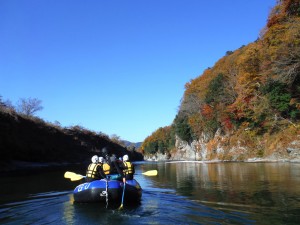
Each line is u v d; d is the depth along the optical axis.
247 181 12.70
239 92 40.31
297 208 7.30
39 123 42.88
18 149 30.95
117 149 70.75
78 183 13.46
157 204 8.15
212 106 49.34
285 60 29.89
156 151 115.00
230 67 54.50
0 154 27.11
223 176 15.41
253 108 36.12
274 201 8.16
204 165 28.62
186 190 10.55
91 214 7.19
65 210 7.64
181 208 7.62
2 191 11.08
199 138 59.66
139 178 15.24
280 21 33.03
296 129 29.97
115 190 8.10
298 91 30.69
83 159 47.66
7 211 7.64
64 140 47.78
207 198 8.88
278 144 31.30
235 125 41.41
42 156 36.38
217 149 45.91
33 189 11.52
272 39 32.75
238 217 6.66
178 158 82.31
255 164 25.70
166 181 13.59
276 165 22.72
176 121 74.88
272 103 31.77
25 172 21.81
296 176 13.94
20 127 35.84
